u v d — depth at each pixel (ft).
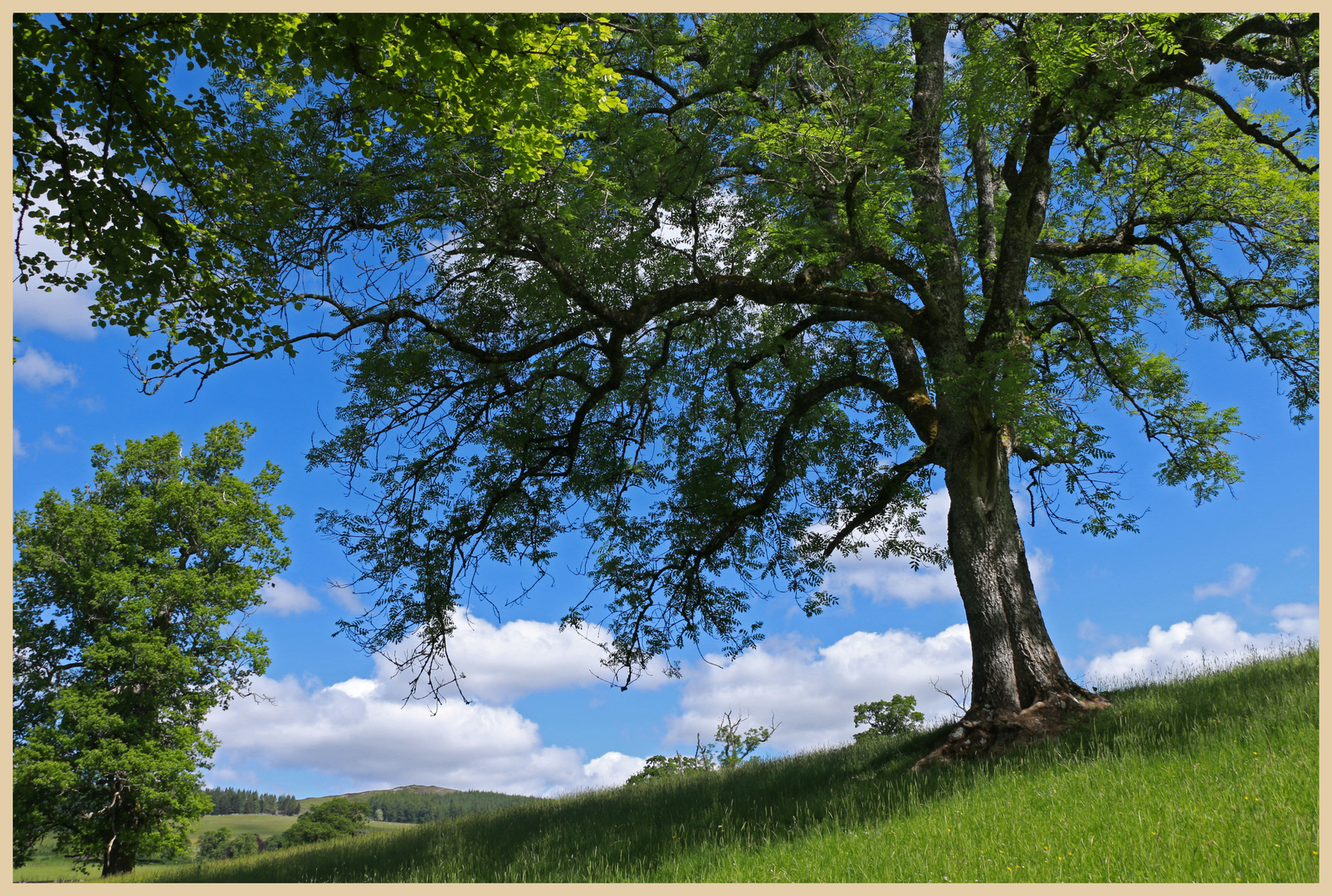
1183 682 43.19
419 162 33.06
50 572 83.30
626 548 48.47
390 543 42.73
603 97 29.89
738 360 49.32
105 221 30.86
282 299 35.40
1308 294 47.16
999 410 34.40
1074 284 52.75
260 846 186.91
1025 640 38.83
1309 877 17.66
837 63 40.42
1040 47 33.40
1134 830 22.27
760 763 54.85
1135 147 45.21
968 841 24.39
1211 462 50.60
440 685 39.83
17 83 29.04
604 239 36.35
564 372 42.63
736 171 40.60
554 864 32.27
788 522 50.21
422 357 39.81
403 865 37.11
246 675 88.22
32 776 74.28
